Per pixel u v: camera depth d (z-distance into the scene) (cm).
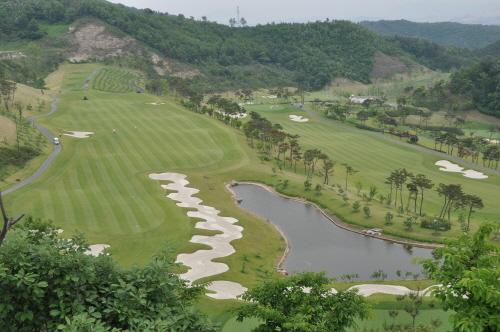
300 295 2188
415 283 5347
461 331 1521
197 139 12756
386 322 3772
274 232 7456
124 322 1745
